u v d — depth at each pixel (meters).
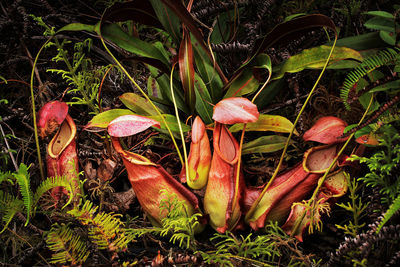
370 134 0.86
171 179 0.89
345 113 1.01
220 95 1.05
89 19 1.24
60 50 1.01
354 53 0.94
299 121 1.03
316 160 0.93
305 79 1.14
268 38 0.95
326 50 0.96
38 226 0.97
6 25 1.16
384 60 0.85
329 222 0.96
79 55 1.07
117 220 0.88
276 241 0.89
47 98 1.11
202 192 0.99
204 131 0.91
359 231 0.92
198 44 1.05
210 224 0.93
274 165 1.03
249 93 1.02
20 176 0.86
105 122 0.96
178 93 1.05
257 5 1.12
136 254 0.92
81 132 1.05
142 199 0.91
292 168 0.92
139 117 0.88
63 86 1.16
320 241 0.93
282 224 0.93
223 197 0.90
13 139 1.10
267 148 0.99
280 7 1.19
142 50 1.00
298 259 0.86
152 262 0.84
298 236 0.90
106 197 1.01
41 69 1.16
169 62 1.07
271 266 0.85
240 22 1.17
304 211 0.88
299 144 1.03
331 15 1.13
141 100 1.03
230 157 0.92
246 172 1.04
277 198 0.90
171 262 0.83
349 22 1.10
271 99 1.05
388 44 0.98
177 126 1.00
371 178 0.85
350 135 0.87
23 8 1.17
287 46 1.10
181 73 0.98
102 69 1.08
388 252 0.82
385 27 0.96
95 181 1.00
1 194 0.89
